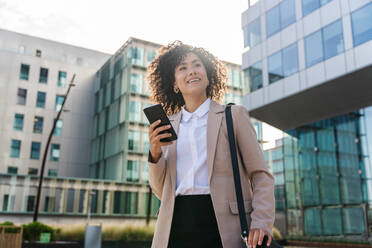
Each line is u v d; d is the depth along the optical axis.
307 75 18.80
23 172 36.75
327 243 20.28
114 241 24.22
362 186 19.70
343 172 20.91
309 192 22.52
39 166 37.75
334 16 17.89
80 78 42.12
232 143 1.63
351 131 21.03
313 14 19.11
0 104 37.34
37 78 39.81
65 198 28.19
